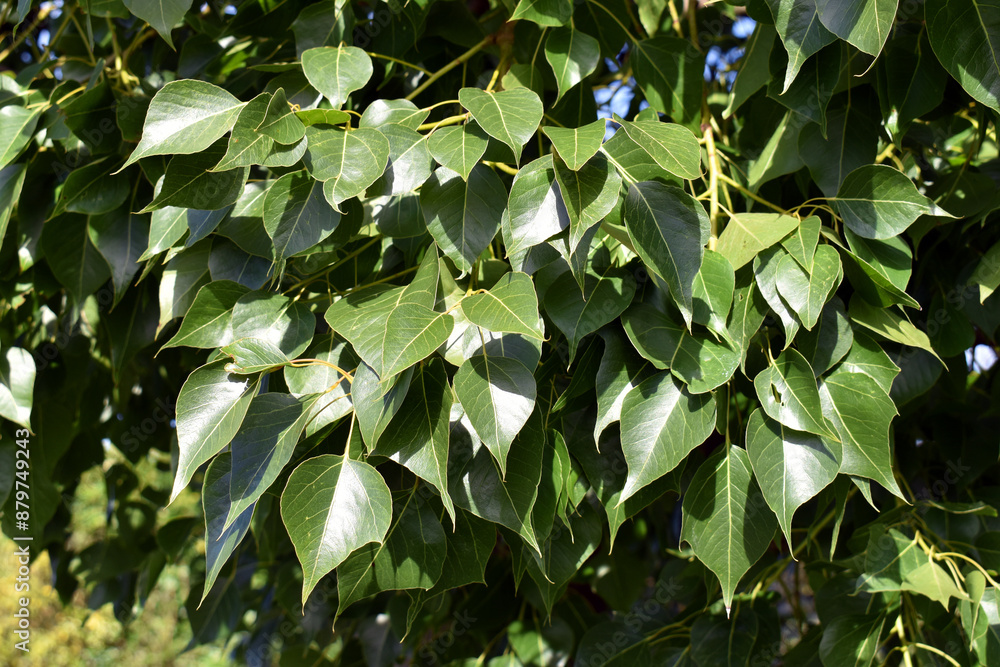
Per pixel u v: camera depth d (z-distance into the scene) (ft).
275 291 2.87
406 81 3.52
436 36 3.42
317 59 2.79
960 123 3.48
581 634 4.04
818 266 2.62
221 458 2.58
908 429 3.69
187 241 2.84
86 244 3.36
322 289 3.00
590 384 2.75
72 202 3.13
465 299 2.52
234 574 4.47
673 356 2.59
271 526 3.86
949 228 3.27
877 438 2.65
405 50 3.27
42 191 3.43
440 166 2.70
